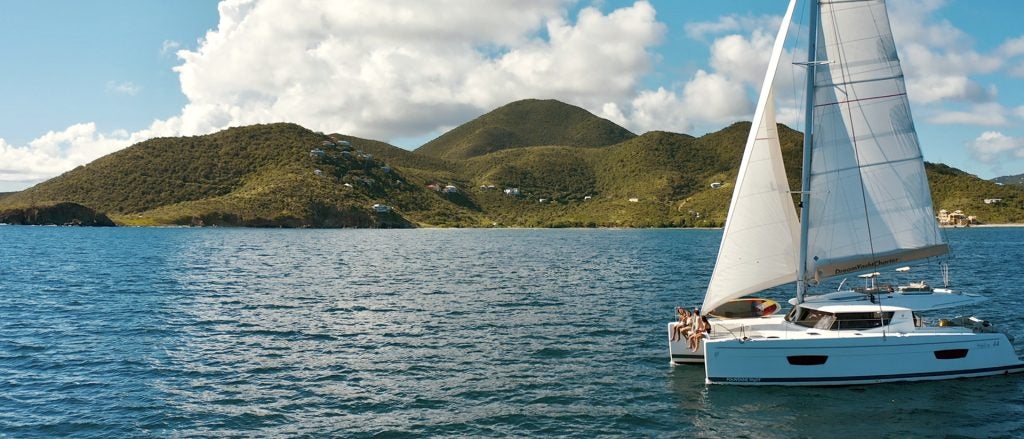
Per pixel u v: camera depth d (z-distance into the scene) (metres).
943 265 20.94
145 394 19.78
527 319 32.34
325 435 16.56
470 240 139.25
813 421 17.27
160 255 78.38
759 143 20.75
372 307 36.50
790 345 19.30
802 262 20.14
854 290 21.50
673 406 18.55
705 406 18.45
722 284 21.22
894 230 19.80
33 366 22.94
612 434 16.66
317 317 33.09
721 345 19.62
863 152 19.55
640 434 16.64
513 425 17.23
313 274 56.66
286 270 60.44
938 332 19.95
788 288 45.47
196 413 18.12
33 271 56.81
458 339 27.52
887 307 19.97
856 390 19.28
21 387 20.42
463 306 36.81
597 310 35.12
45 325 30.48
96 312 34.22
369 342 26.97
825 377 19.45
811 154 19.73
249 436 16.52
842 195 19.67
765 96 20.67
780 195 20.75
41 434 16.56
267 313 34.28
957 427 16.83
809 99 19.53
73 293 41.91
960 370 19.84
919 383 19.64
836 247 19.81
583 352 24.98
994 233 154.88
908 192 19.69
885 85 19.34
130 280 49.88
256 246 102.69
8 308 35.44
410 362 23.58
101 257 74.25
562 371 22.25
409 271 60.28
